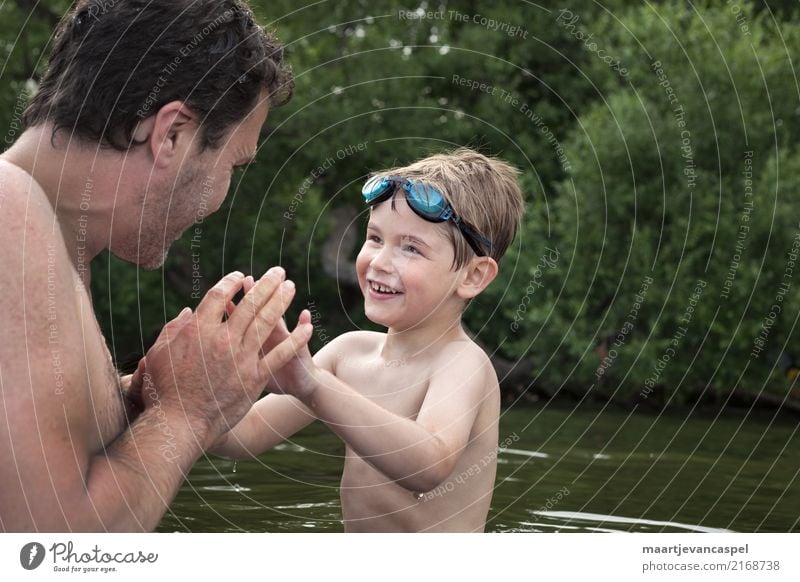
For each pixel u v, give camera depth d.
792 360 6.99
